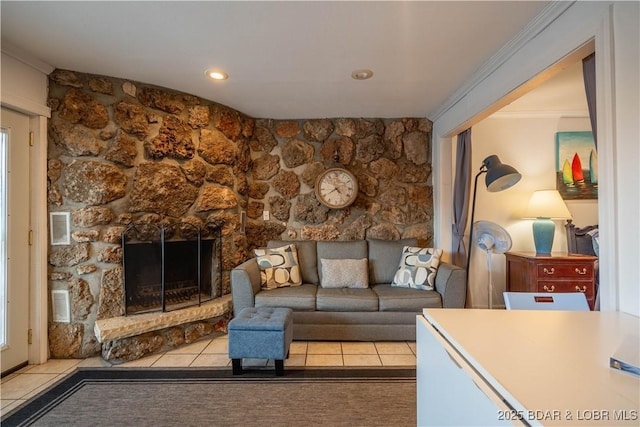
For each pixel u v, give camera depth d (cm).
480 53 229
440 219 366
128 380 222
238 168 353
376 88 294
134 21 192
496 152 380
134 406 192
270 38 211
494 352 94
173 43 217
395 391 209
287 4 176
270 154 381
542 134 381
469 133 341
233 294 290
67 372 233
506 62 231
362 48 223
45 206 250
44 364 245
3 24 194
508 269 369
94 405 193
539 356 91
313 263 351
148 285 290
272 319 236
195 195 309
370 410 189
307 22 193
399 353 268
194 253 315
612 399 69
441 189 366
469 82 276
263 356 224
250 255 376
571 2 167
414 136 379
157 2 175
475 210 383
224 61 243
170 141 291
